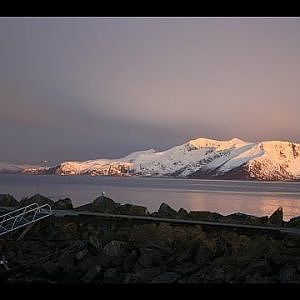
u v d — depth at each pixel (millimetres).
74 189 147500
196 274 21453
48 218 28953
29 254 25703
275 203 104312
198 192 154875
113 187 179125
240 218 33062
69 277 23047
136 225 28094
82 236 27578
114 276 22234
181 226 27688
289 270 19891
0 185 169125
